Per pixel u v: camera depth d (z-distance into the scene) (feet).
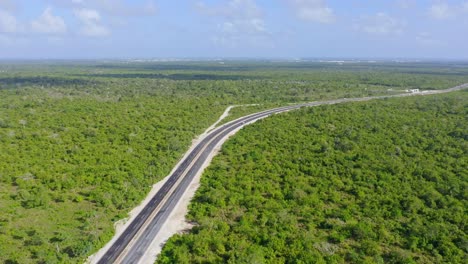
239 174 271.49
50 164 281.33
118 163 290.76
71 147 317.22
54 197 233.76
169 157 309.01
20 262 168.35
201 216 212.84
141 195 241.14
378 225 198.39
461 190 237.04
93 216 212.43
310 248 175.42
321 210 216.33
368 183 250.16
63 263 166.81
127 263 172.45
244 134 376.68
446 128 381.40
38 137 335.26
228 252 174.40
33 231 195.00
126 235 196.03
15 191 239.50
